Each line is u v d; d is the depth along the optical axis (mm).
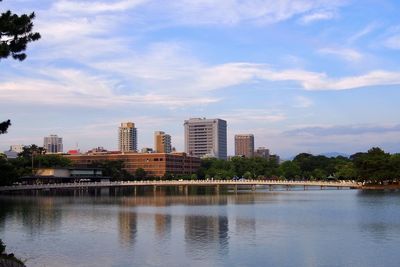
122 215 114500
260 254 64938
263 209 127312
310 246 70000
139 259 62781
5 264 46094
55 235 82188
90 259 63031
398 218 101188
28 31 43438
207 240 75688
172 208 135000
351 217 104188
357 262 60156
